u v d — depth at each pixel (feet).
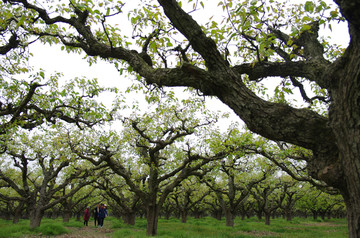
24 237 43.98
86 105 32.86
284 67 13.58
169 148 62.49
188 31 10.15
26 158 58.08
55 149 58.59
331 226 86.48
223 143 42.63
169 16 10.75
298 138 7.94
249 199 115.14
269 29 17.39
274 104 8.57
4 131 24.80
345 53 6.82
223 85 9.48
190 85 10.91
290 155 36.35
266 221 87.66
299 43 15.16
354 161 6.34
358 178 6.24
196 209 153.69
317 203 125.39
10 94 28.68
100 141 47.26
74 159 52.39
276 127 8.25
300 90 18.40
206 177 63.72
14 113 24.29
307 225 92.48
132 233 49.90
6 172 78.69
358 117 6.27
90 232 57.00
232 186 75.41
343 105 6.71
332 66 7.37
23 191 57.57
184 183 88.02
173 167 59.62
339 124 6.89
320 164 7.78
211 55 9.71
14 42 22.24
